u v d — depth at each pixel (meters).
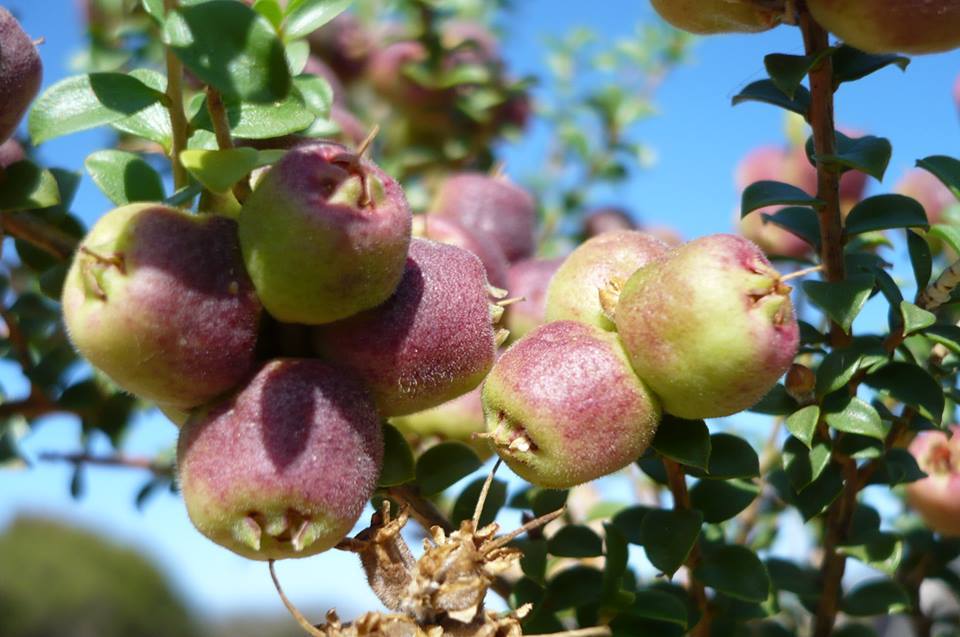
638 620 0.10
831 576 0.11
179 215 0.08
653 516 0.10
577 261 0.10
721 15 0.10
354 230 0.07
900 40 0.09
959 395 0.11
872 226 0.10
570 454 0.08
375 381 0.08
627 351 0.09
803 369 0.10
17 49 0.09
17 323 0.13
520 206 0.16
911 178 0.16
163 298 0.07
